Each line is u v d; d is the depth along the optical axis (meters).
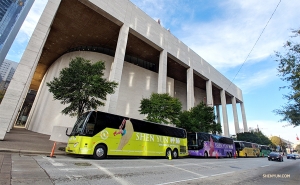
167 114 20.66
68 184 4.75
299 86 10.26
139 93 31.75
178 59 32.53
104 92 14.34
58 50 33.47
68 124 23.45
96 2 21.23
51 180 4.93
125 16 24.48
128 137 12.08
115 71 21.36
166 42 30.64
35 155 9.09
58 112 25.36
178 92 43.59
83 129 10.10
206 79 40.81
